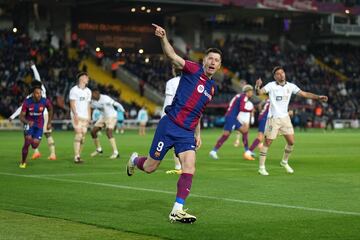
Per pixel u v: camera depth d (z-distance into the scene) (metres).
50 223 14.55
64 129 73.81
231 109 33.47
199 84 14.87
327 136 64.25
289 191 20.31
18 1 86.69
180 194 14.63
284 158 26.61
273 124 25.33
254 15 106.06
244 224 14.53
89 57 90.50
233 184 22.16
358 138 59.72
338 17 109.88
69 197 18.53
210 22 105.44
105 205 17.09
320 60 110.00
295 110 89.06
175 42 101.69
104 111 33.44
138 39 96.06
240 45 104.00
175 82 23.56
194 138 15.13
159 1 86.25
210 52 14.84
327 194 19.64
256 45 105.06
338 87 101.81
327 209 16.67
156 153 15.24
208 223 14.64
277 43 111.75
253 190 20.50
